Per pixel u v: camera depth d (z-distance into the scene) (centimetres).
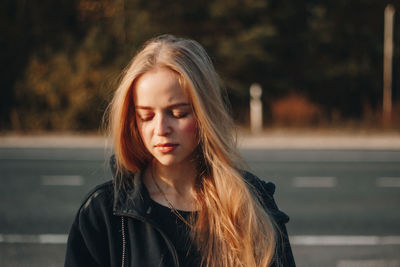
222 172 132
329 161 955
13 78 1816
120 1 1686
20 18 1838
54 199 629
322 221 533
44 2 1827
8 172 826
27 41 1841
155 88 121
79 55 1608
